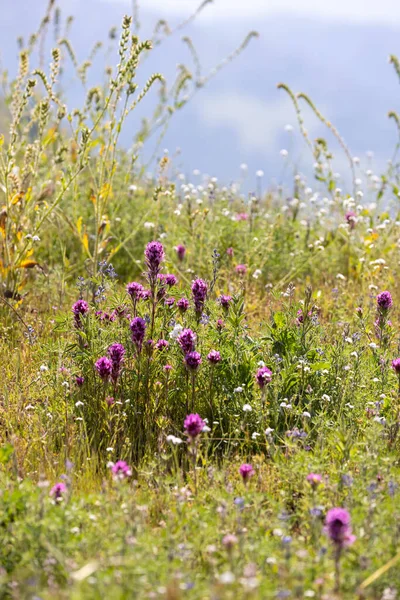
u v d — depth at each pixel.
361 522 4.14
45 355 6.57
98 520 4.18
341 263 10.76
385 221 10.84
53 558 3.86
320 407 6.04
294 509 4.86
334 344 7.07
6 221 8.30
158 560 3.79
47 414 5.73
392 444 5.37
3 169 8.24
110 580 3.49
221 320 6.39
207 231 10.32
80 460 5.41
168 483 4.78
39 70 8.17
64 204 10.79
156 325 6.27
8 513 4.12
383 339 6.75
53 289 8.77
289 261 10.46
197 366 5.63
